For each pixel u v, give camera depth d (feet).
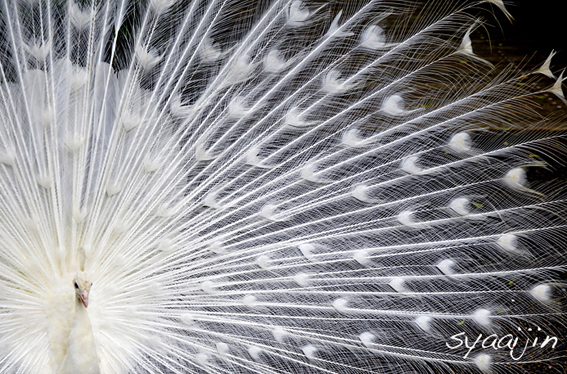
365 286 6.15
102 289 5.82
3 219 5.60
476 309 6.09
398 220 6.15
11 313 5.53
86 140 5.79
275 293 6.03
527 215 6.36
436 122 6.21
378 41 6.05
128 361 5.73
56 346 5.46
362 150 6.15
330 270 6.17
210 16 6.09
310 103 6.19
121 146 5.95
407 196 6.28
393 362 6.38
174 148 6.06
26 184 5.64
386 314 6.06
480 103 6.13
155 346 5.81
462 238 6.25
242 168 6.11
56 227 5.72
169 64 6.08
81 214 5.70
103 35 5.89
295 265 6.03
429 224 6.09
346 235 6.05
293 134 6.20
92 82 5.92
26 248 5.63
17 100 5.71
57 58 5.82
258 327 5.94
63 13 5.90
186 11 6.04
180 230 6.03
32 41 5.73
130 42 6.16
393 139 6.22
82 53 6.03
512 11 11.59
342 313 5.98
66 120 5.75
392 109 6.14
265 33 6.11
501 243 6.07
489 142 7.02
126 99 5.91
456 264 6.19
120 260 5.87
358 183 6.15
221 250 5.99
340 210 6.23
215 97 6.18
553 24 11.25
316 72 6.23
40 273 5.66
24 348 5.51
